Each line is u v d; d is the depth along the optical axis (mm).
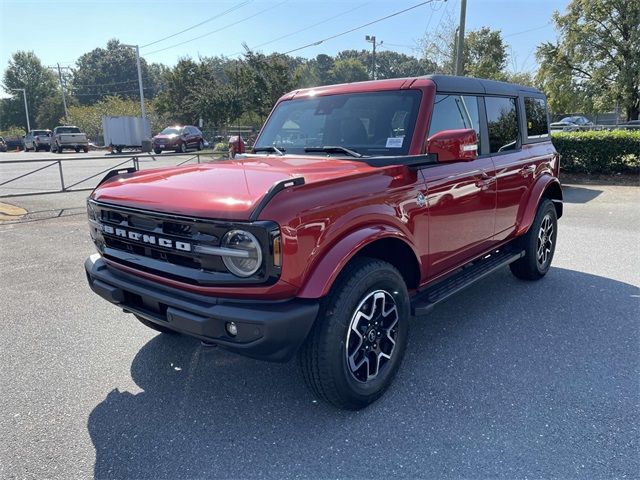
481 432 2834
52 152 38406
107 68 104750
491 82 4605
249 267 2498
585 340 4023
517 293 5172
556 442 2730
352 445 2752
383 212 3033
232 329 2590
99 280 3273
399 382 3402
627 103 28562
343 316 2801
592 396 3188
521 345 3945
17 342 4121
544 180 5266
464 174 3859
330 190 2771
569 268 6066
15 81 89375
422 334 4184
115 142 33344
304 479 2496
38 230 8625
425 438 2793
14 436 2871
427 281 3699
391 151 3537
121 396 3299
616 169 14711
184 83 44500
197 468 2592
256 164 3418
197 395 3305
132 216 2930
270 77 29250
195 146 32500
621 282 5500
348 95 3992
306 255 2613
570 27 28953
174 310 2721
